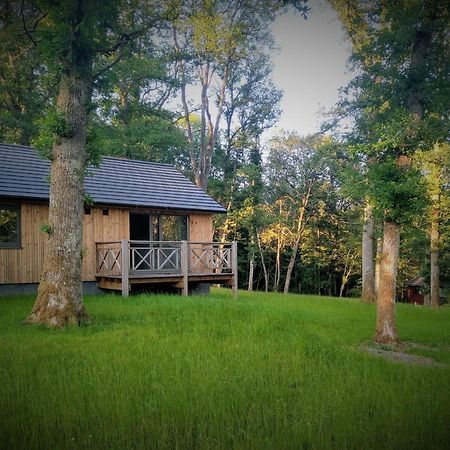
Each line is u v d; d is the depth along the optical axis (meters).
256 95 34.00
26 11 9.84
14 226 14.26
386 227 9.02
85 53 9.43
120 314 9.80
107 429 3.65
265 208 34.03
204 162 31.78
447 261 25.39
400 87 9.19
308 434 3.55
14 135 24.02
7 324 8.55
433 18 8.71
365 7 10.47
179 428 3.72
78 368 5.29
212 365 5.45
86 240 15.55
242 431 3.63
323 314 11.89
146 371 5.24
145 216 17.69
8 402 4.12
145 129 29.03
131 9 10.16
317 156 29.50
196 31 19.19
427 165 17.61
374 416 4.04
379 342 8.52
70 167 9.28
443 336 9.49
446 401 4.43
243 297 17.11
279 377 5.23
